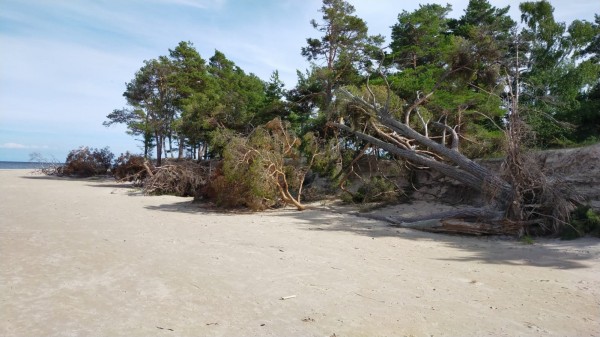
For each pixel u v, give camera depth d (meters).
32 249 9.87
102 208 18.98
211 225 14.89
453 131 18.22
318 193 24.12
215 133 27.47
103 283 7.24
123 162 38.97
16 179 40.47
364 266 8.90
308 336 5.07
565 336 5.18
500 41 18.41
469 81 19.12
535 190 13.88
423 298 6.67
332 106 21.33
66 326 5.31
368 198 20.95
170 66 41.75
